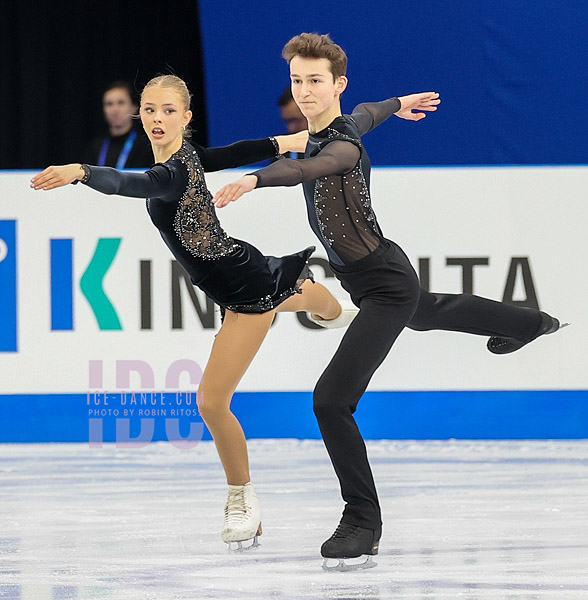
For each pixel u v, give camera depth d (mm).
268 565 10422
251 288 11633
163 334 19125
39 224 19109
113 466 16922
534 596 9078
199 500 14102
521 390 19188
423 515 12773
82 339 19188
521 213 19078
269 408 19297
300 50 10719
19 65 19859
